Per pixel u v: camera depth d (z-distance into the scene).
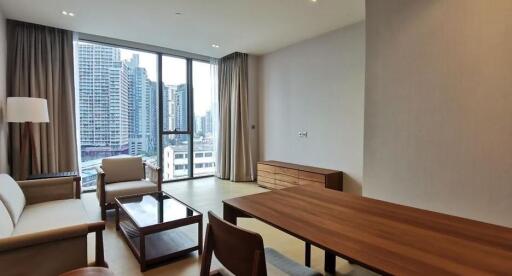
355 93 4.11
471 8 2.21
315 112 4.74
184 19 3.85
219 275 1.40
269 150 5.77
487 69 2.15
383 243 1.17
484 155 2.19
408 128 2.62
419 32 2.52
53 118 4.14
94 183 4.91
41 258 1.58
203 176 6.15
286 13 3.67
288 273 1.42
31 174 3.88
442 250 1.10
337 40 4.32
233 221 1.74
